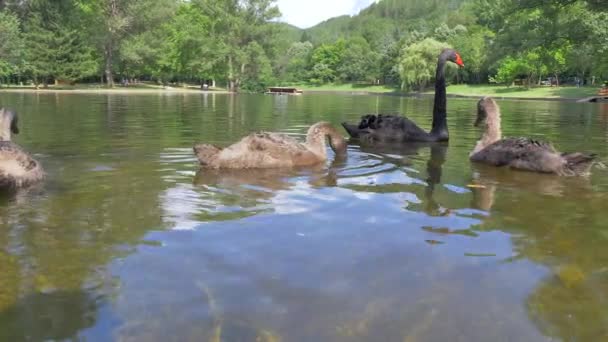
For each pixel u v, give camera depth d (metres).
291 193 5.03
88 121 13.82
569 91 57.53
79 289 2.68
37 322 2.35
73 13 58.28
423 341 2.21
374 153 8.21
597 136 10.83
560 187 5.48
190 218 4.06
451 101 39.03
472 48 95.88
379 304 2.52
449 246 3.38
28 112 17.45
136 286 2.71
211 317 2.38
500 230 3.78
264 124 13.62
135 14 61.69
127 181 5.64
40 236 3.58
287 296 2.60
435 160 7.48
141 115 16.66
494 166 6.96
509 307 2.52
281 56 84.50
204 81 87.75
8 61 46.53
